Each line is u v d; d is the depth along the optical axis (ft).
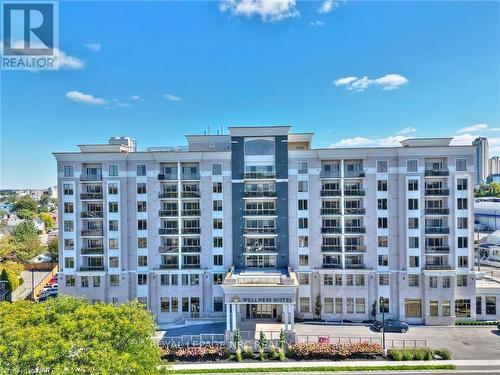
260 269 157.28
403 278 153.17
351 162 158.92
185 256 162.09
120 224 159.12
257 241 161.17
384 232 155.33
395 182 155.12
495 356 118.32
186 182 162.09
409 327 146.92
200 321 155.02
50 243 282.36
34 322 74.64
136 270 160.45
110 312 82.79
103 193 159.33
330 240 159.43
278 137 157.38
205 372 108.68
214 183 160.35
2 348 59.36
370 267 155.63
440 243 155.12
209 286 160.04
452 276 150.00
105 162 159.43
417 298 152.56
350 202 159.12
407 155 153.38
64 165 159.63
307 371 109.19
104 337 72.43
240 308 153.79
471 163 151.64
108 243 159.12
